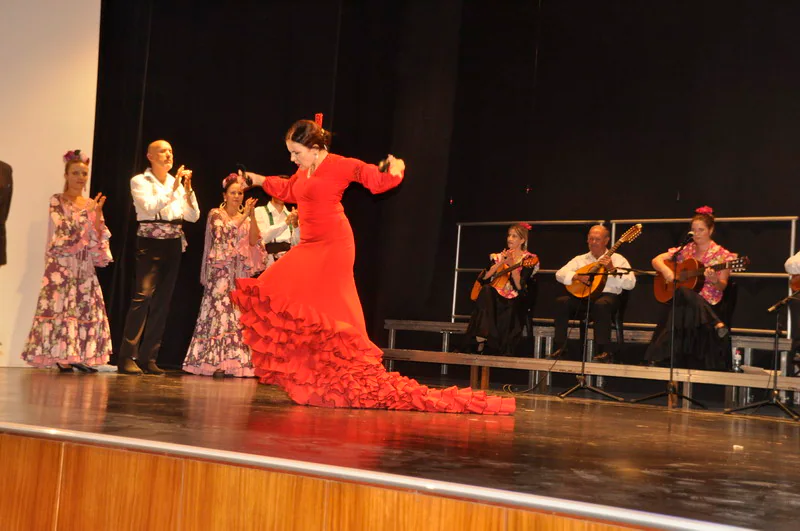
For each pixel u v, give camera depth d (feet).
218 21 22.06
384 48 23.76
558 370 18.57
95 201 18.52
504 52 23.73
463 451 8.00
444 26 24.25
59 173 19.34
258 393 14.33
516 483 6.31
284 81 22.43
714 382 16.88
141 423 8.77
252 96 22.24
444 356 20.27
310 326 12.23
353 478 6.22
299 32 22.57
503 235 23.40
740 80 20.88
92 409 9.98
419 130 24.14
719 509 5.76
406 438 8.80
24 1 18.80
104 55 21.22
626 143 22.16
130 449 7.05
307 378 12.38
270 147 22.29
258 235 20.35
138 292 18.85
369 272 23.62
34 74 18.95
